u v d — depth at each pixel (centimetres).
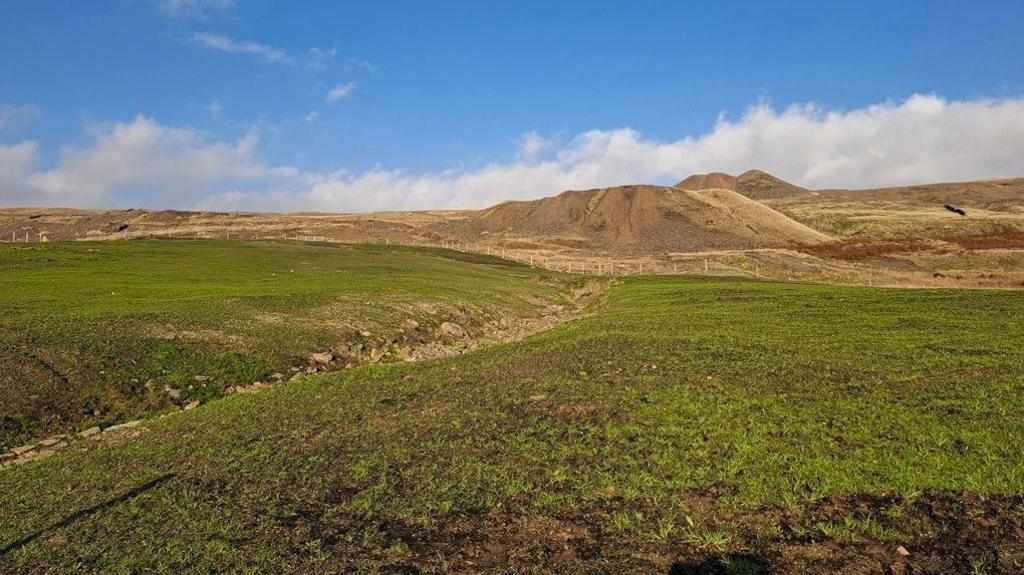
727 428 1440
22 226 15188
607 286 7075
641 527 1005
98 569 970
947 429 1342
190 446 1606
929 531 944
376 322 3881
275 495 1223
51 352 2494
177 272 5350
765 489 1100
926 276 8469
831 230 18125
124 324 2981
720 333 2886
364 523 1081
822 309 3678
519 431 1520
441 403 1847
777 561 889
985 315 3062
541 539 993
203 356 2778
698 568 884
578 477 1211
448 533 1031
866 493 1075
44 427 2022
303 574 925
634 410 1630
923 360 2075
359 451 1455
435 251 10050
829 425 1425
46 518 1195
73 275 4791
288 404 1981
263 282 5056
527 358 2506
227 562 968
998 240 13525
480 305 4975
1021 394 1591
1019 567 842
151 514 1164
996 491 1046
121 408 2261
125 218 16650
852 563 873
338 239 13638
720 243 13238
